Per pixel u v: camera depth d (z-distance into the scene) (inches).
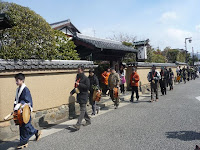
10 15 202.2
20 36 202.2
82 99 198.8
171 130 180.7
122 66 418.9
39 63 207.5
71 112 265.4
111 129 191.2
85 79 199.9
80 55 397.1
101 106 307.9
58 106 242.4
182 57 1184.2
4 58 184.9
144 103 328.2
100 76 437.7
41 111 218.1
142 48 557.6
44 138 174.9
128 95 409.4
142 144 150.3
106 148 146.0
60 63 238.8
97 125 207.6
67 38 319.0
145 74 528.1
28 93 153.6
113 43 495.8
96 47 349.7
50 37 239.8
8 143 167.8
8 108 180.4
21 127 153.9
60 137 175.6
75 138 170.9
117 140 161.2
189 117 225.3
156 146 145.3
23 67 188.7
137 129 187.6
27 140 155.5
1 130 173.9
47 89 226.4
